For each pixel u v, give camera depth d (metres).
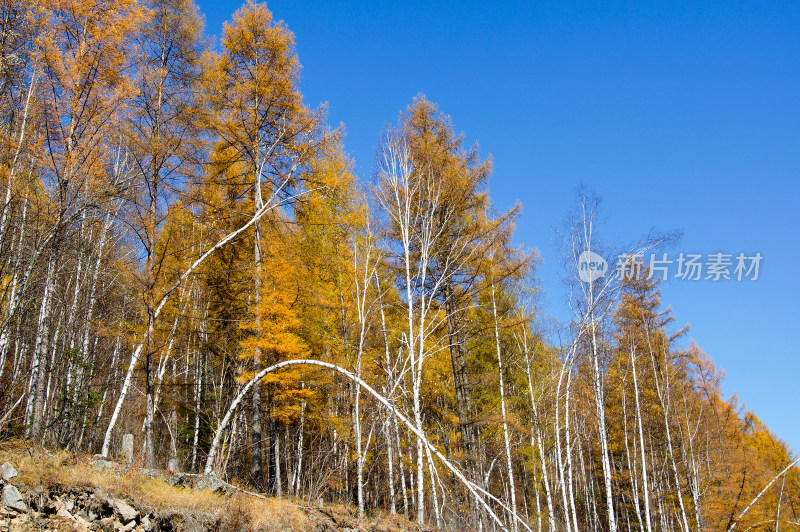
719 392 23.94
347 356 13.42
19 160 10.16
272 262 13.04
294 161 14.40
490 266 13.43
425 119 14.77
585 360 15.59
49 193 10.40
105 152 10.52
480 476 12.59
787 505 23.33
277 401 14.34
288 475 14.00
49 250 10.84
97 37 10.34
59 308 15.37
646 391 20.44
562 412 19.72
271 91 13.83
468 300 13.99
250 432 16.95
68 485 7.23
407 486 17.83
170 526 7.71
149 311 10.85
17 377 12.06
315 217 14.92
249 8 14.05
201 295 15.03
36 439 9.55
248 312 13.65
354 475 14.11
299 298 13.95
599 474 25.44
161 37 13.66
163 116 12.35
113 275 13.91
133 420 16.94
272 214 14.15
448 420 14.84
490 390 17.23
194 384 15.71
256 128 13.91
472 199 13.82
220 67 13.82
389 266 13.73
